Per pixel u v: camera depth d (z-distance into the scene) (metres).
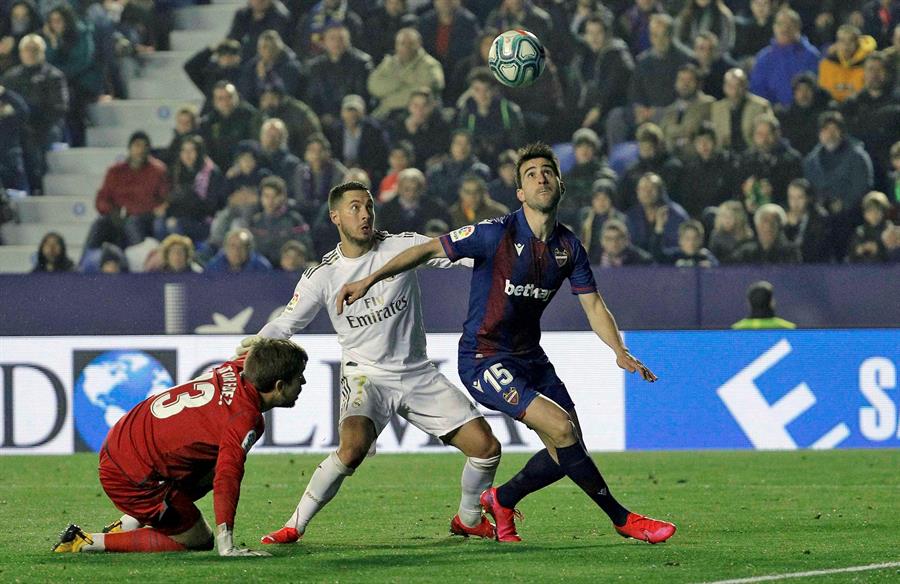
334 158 42.44
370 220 18.30
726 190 39.53
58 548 16.77
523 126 42.00
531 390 17.22
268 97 42.59
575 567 15.52
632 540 18.36
